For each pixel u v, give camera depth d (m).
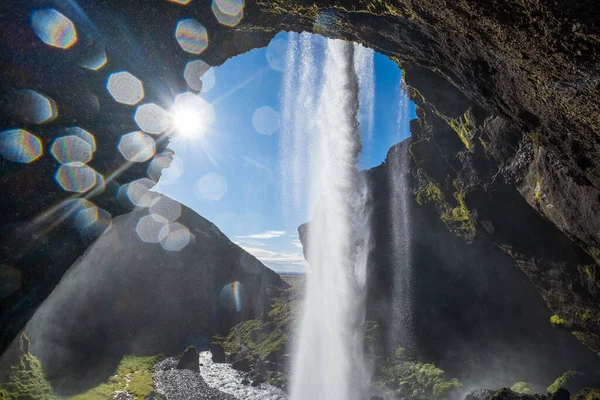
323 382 23.84
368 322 27.11
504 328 22.25
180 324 39.91
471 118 11.83
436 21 6.19
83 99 6.39
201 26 8.12
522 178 10.70
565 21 3.71
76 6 5.66
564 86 4.95
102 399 20.92
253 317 41.62
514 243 12.76
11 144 5.21
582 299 11.95
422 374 20.84
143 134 8.25
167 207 52.00
